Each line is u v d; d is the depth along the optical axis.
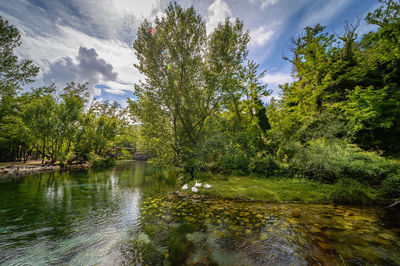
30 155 25.83
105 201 6.93
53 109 18.27
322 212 5.23
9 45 19.55
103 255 3.26
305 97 16.95
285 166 10.05
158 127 11.84
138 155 46.75
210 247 3.45
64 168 18.98
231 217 4.96
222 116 16.95
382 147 11.52
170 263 2.99
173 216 5.15
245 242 3.60
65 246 3.58
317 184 7.87
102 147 25.20
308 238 3.70
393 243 3.44
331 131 9.64
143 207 6.09
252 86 17.05
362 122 11.70
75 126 19.27
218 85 12.33
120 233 4.13
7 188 9.16
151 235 4.00
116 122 28.53
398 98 12.13
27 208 6.05
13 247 3.53
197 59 11.76
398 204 5.78
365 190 6.82
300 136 11.98
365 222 4.47
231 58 11.82
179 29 11.23
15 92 21.14
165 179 12.59
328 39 17.39
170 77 10.94
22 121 17.31
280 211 5.36
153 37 10.82
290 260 2.98
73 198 7.40
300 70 19.06
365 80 14.79
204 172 10.91
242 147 12.62
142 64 11.56
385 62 14.84
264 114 20.78
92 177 13.57
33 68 21.52
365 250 3.22
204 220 4.80
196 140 12.50
